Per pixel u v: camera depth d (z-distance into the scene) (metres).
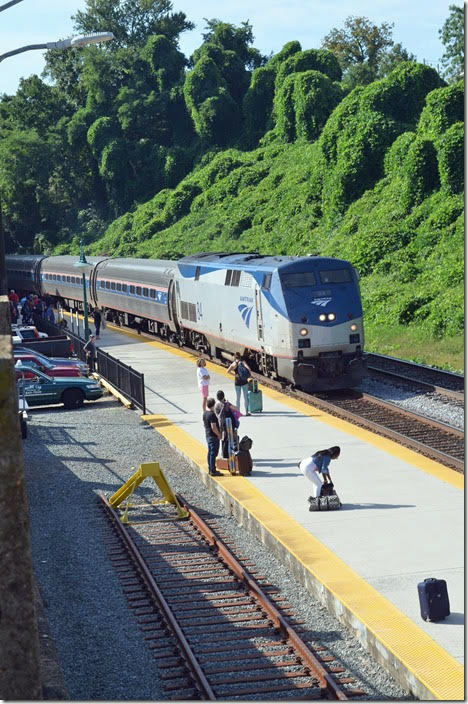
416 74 64.25
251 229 73.81
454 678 9.97
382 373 31.20
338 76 88.12
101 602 13.82
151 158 100.62
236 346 32.19
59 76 116.56
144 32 117.31
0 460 7.57
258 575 14.52
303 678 10.99
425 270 47.47
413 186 53.22
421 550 14.23
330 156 64.44
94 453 23.28
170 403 28.52
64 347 39.41
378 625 11.52
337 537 15.02
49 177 107.06
